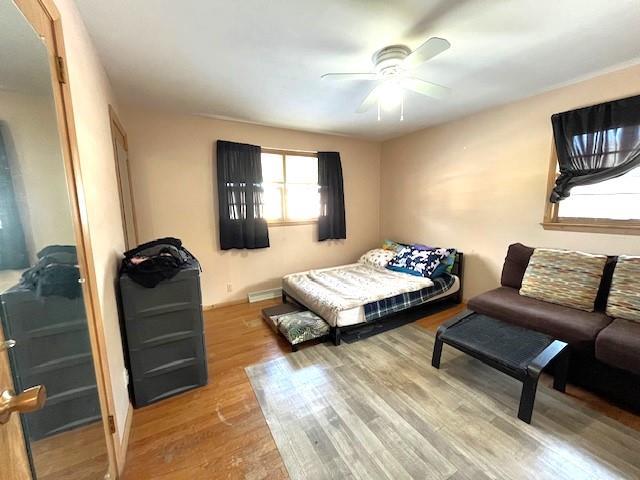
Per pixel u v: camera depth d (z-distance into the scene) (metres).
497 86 2.50
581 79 2.38
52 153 1.03
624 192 2.29
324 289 3.03
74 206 1.14
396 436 1.59
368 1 1.42
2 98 0.82
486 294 2.62
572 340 1.93
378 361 2.34
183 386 1.99
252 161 3.54
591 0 1.41
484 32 1.69
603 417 1.69
